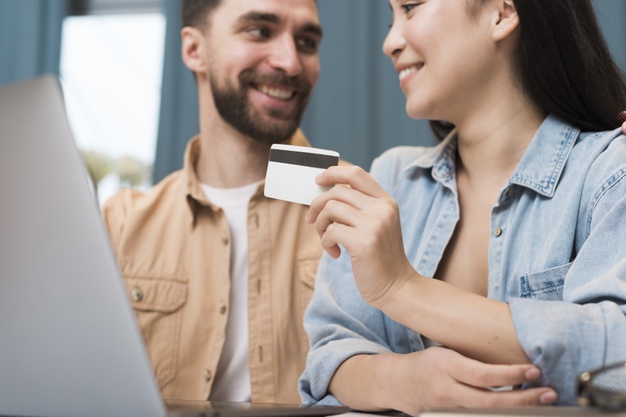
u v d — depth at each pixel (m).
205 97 1.71
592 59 1.00
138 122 2.81
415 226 1.10
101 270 0.59
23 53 2.72
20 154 0.62
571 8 1.00
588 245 0.85
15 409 0.61
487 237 1.03
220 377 1.50
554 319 0.73
